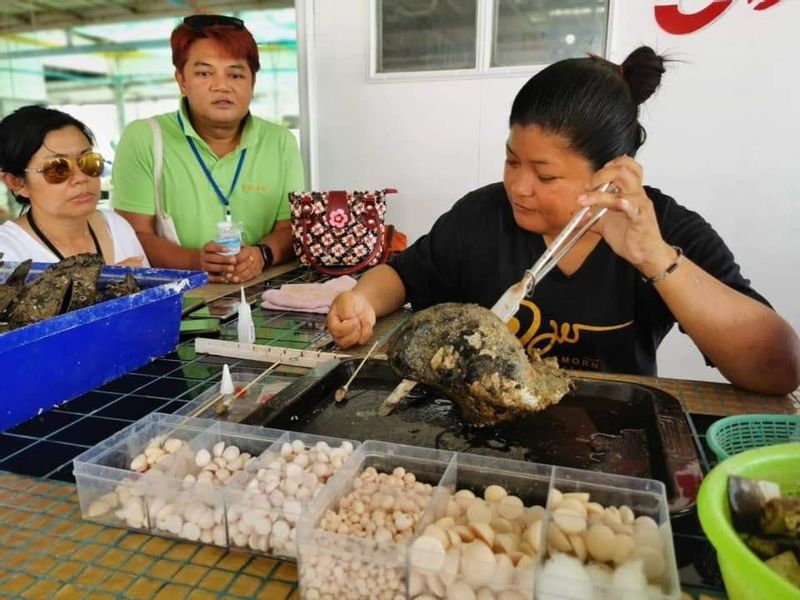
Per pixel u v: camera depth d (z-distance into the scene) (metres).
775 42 2.52
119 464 0.85
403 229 3.26
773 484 0.59
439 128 3.06
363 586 0.61
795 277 2.75
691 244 1.29
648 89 1.27
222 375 1.20
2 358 0.99
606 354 1.46
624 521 0.66
